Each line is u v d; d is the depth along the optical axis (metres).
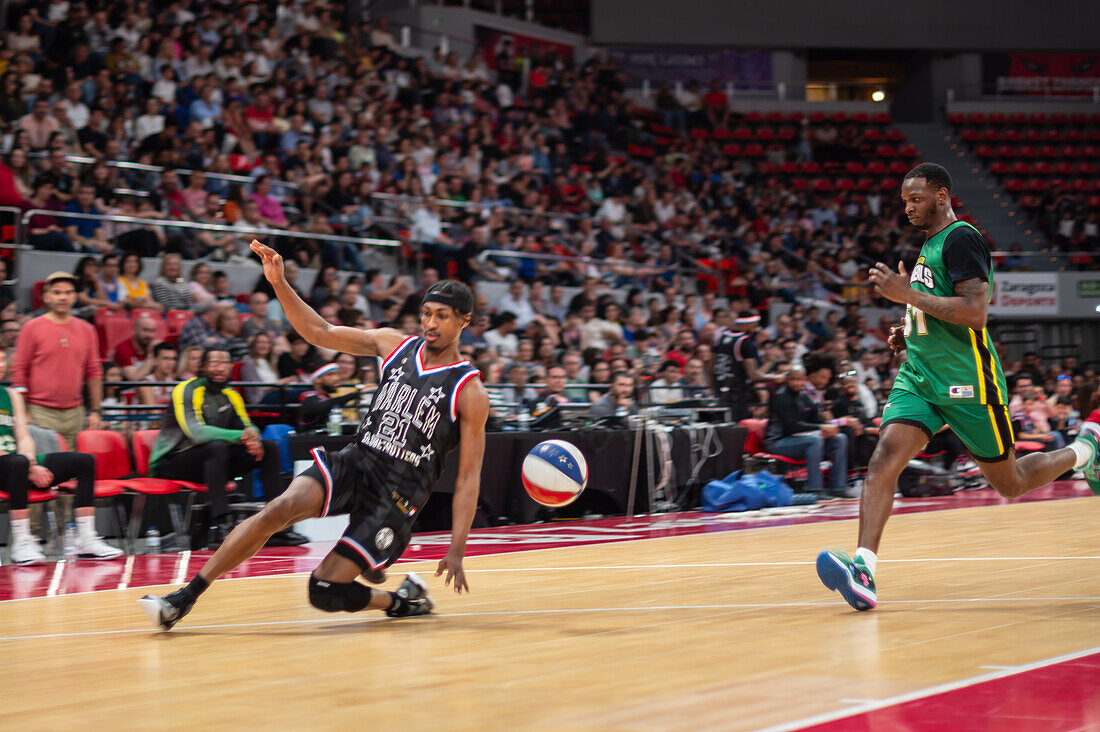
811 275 17.89
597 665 2.50
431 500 7.44
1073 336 18.45
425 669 2.49
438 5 21.94
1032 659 2.45
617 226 16.67
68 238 9.85
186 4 15.62
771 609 3.37
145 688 2.33
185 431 6.18
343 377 7.85
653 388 9.34
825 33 24.80
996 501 8.98
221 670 2.53
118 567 5.34
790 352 12.46
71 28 13.59
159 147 12.09
